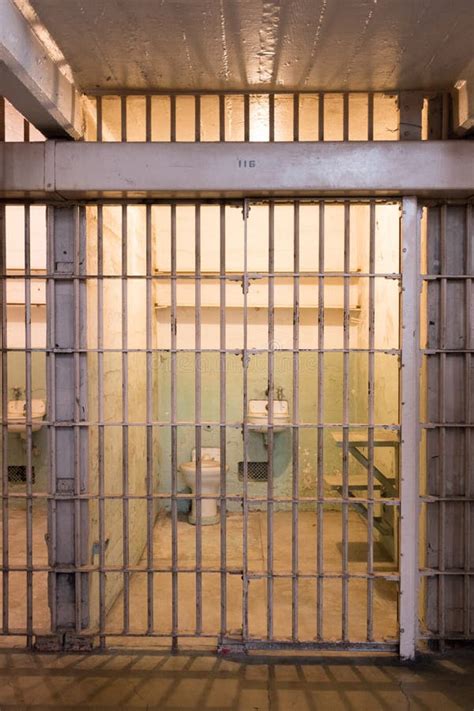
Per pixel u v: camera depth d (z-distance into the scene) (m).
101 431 2.61
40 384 4.95
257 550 4.04
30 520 2.62
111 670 2.46
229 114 2.93
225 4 1.85
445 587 2.65
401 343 2.60
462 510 2.65
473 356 2.66
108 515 3.11
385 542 4.00
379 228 4.18
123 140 2.57
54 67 2.20
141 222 4.09
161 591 3.36
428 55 2.22
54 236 2.65
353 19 1.95
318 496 2.59
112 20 1.96
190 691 2.30
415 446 2.57
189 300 4.92
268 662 2.53
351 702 2.23
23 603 3.18
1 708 2.18
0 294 2.61
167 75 2.40
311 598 3.28
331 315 4.97
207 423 2.61
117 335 3.40
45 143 2.48
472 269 2.64
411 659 2.55
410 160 2.46
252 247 4.91
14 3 1.81
